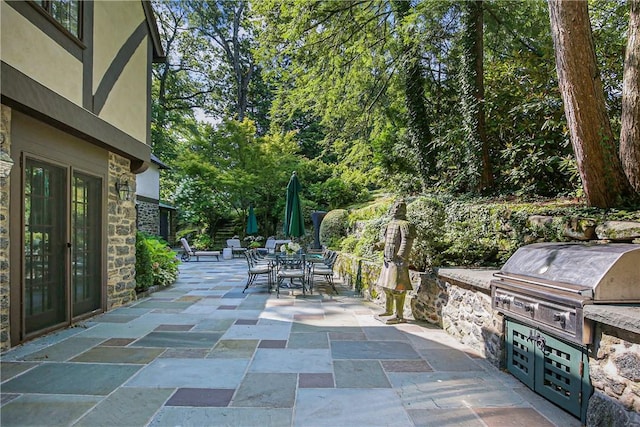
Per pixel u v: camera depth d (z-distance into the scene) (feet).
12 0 10.73
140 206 47.14
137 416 7.57
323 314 16.76
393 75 29.71
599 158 12.51
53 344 12.25
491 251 15.75
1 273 11.34
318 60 27.45
